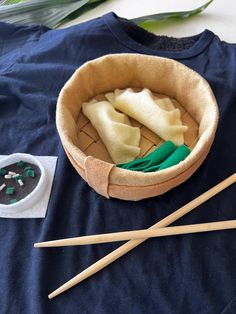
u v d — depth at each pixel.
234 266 0.23
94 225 0.25
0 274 0.23
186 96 0.27
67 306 0.22
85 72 0.27
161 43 0.34
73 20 0.40
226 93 0.31
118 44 0.34
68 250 0.24
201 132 0.25
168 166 0.23
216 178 0.27
